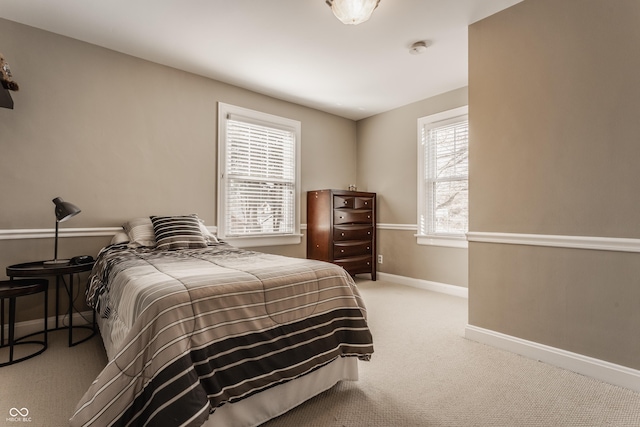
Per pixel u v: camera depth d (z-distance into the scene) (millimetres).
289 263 1897
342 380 1788
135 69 3020
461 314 3055
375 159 4762
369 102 4266
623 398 1661
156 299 1229
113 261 2070
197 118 3410
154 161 3123
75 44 2719
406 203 4352
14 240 2473
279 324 1494
